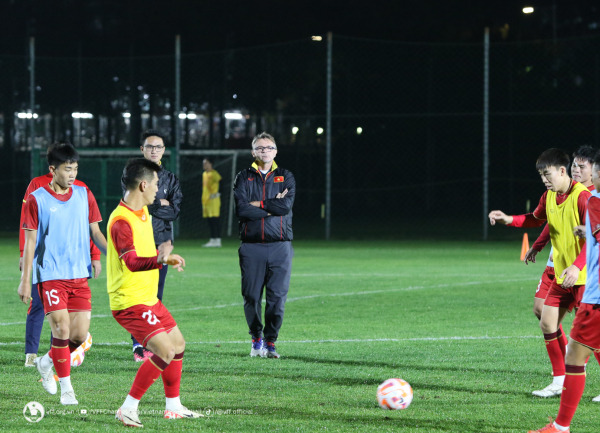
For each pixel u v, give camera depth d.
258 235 17.06
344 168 70.44
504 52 66.94
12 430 11.42
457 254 41.78
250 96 69.25
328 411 12.54
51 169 13.43
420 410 12.64
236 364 16.31
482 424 11.82
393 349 17.88
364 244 48.16
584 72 65.12
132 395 11.60
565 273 12.78
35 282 13.30
